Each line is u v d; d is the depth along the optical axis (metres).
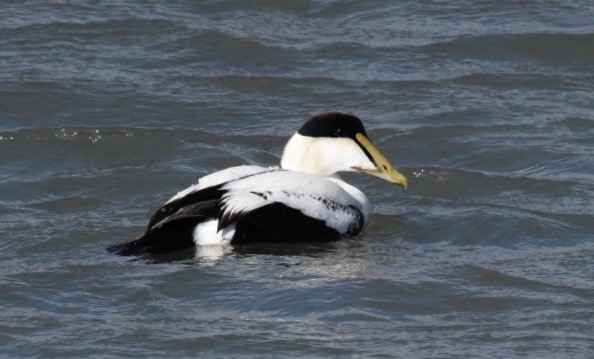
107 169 17.11
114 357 11.98
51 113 19.05
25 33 21.33
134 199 16.14
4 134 17.97
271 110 19.28
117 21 21.80
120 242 14.61
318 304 13.02
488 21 22.14
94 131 18.17
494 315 12.98
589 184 16.75
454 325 12.73
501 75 20.52
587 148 17.94
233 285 13.35
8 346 12.19
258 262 13.88
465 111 19.19
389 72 20.52
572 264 14.30
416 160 17.73
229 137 18.28
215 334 12.38
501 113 19.16
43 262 14.02
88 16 21.97
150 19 21.86
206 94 19.73
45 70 20.17
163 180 16.70
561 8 22.58
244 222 14.02
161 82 20.02
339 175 15.30
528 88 20.14
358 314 12.86
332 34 21.72
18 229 14.88
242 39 21.22
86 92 19.53
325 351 12.11
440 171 17.00
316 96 19.73
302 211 14.20
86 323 12.64
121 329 12.50
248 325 12.59
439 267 14.02
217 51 21.00
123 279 13.48
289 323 12.65
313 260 14.04
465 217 15.47
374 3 22.77
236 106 19.36
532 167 17.41
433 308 13.09
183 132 18.31
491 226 15.24
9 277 13.55
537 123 18.80
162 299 13.11
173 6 22.50
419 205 15.99
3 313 12.84
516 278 13.80
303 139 15.16
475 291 13.45
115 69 20.38
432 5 22.70
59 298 13.16
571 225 15.38
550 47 21.33
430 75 20.44
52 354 12.03
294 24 22.11
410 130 18.41
